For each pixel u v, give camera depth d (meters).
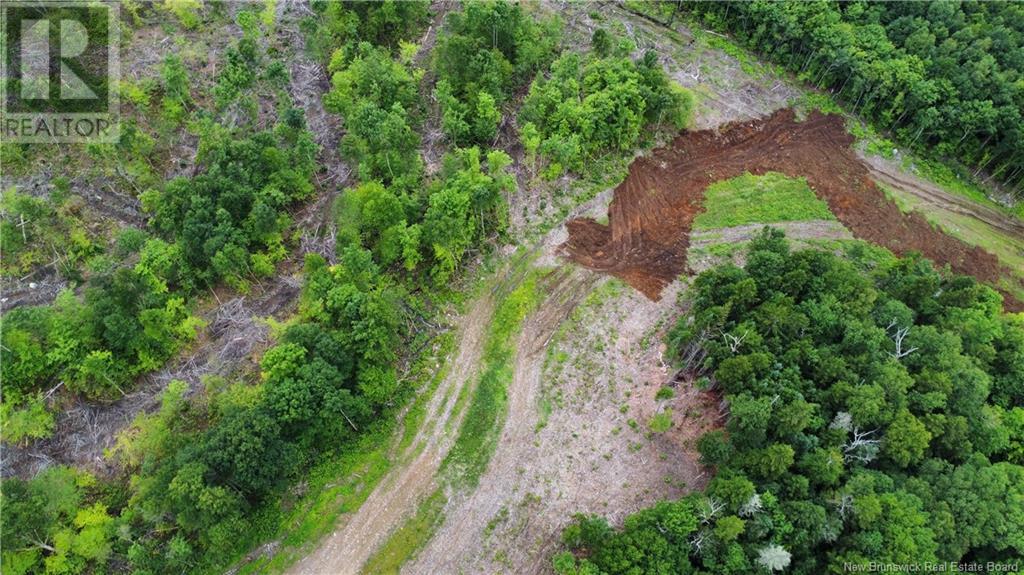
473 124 84.62
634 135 86.62
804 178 87.69
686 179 86.62
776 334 64.50
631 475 62.97
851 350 64.06
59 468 57.50
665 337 71.75
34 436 60.28
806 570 53.31
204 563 55.97
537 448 64.06
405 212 74.06
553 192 83.06
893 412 59.16
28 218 71.81
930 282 68.44
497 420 65.50
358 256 66.81
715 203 84.31
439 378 67.94
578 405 66.88
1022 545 52.50
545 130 84.69
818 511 52.94
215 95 83.38
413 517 59.66
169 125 82.56
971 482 55.81
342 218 72.88
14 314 62.19
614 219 81.62
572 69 87.88
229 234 69.19
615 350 70.69
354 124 79.19
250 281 71.81
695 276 77.00
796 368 61.81
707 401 67.25
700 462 63.72
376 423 64.25
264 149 75.31
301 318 66.50
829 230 82.88
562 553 57.44
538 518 60.09
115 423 62.59
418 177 79.38
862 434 59.00
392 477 61.72
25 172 78.31
